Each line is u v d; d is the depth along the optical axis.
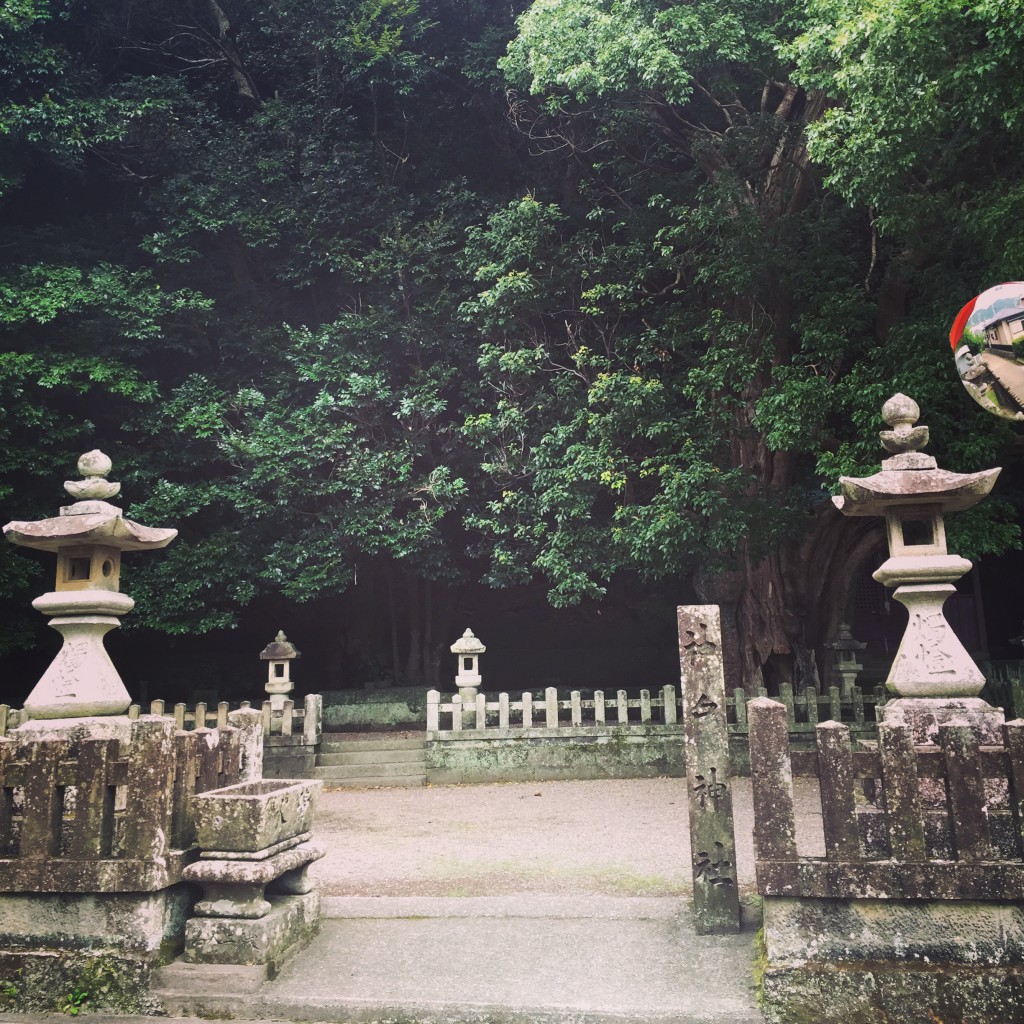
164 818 4.73
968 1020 4.01
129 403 15.69
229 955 4.64
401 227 16.19
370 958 4.92
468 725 12.81
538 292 13.62
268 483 15.01
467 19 18.02
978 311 5.68
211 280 16.81
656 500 11.79
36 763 4.85
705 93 14.04
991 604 21.23
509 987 4.50
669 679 20.89
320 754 12.80
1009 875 4.11
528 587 21.75
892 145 9.25
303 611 20.66
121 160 17.38
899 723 4.37
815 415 10.80
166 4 18.56
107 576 5.96
